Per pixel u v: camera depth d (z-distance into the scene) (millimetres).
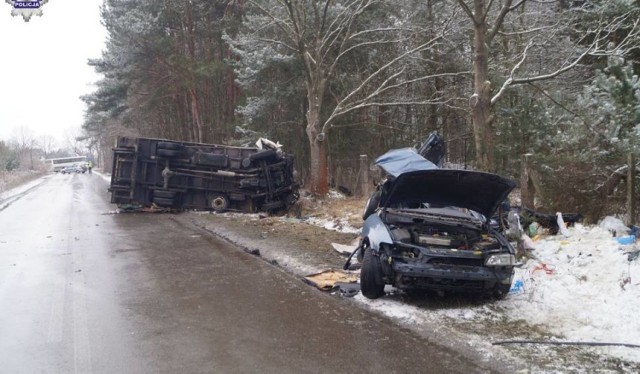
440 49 20125
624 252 7480
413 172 6984
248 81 22172
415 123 22859
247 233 13109
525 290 7098
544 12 15875
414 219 7500
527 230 9852
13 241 12398
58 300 7215
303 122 24141
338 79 21984
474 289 6590
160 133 47031
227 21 26281
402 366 4910
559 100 12875
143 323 6223
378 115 23672
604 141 10219
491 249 6801
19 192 32969
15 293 7598
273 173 18016
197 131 34531
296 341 5598
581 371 4684
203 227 14883
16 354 5254
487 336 5652
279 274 8852
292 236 12586
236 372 4801
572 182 10422
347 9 19281
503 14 11578
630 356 4949
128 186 18516
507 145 13195
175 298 7320
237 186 18250
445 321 6160
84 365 4973
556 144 11453
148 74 30922
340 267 9125
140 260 10047
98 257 10336
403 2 20094
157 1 28156
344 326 6086
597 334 5523
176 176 18391
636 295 6191
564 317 6074
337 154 23609
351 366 4922
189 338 5703
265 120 23797
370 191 17469
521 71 14453
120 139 18438
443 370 4805
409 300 7039
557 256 8289
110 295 7484
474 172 6914
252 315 6523
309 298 7297
